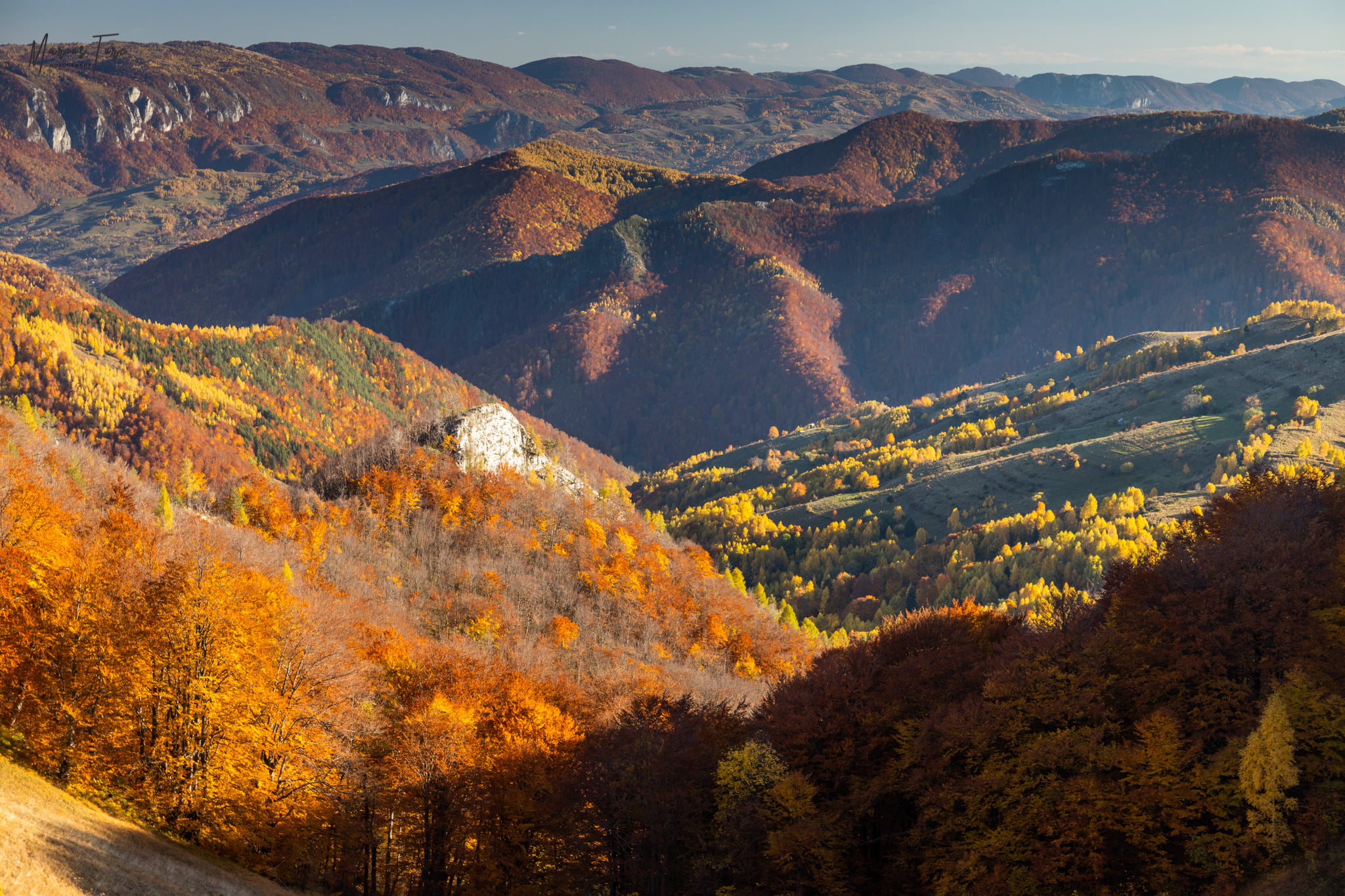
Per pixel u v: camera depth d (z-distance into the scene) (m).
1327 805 43.53
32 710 56.72
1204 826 46.53
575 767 66.56
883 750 61.53
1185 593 55.88
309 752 60.31
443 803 63.12
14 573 60.72
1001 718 55.66
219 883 49.19
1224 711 51.16
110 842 45.66
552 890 61.03
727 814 58.16
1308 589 53.06
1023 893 47.97
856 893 54.66
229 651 57.62
